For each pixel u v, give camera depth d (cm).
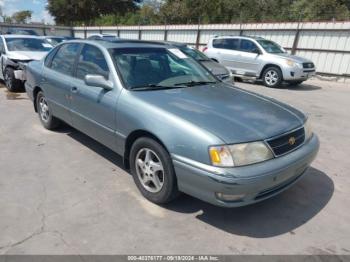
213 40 1347
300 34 1499
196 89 388
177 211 327
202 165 279
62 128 561
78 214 315
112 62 386
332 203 356
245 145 280
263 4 2930
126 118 345
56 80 479
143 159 344
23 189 358
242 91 417
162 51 438
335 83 1357
